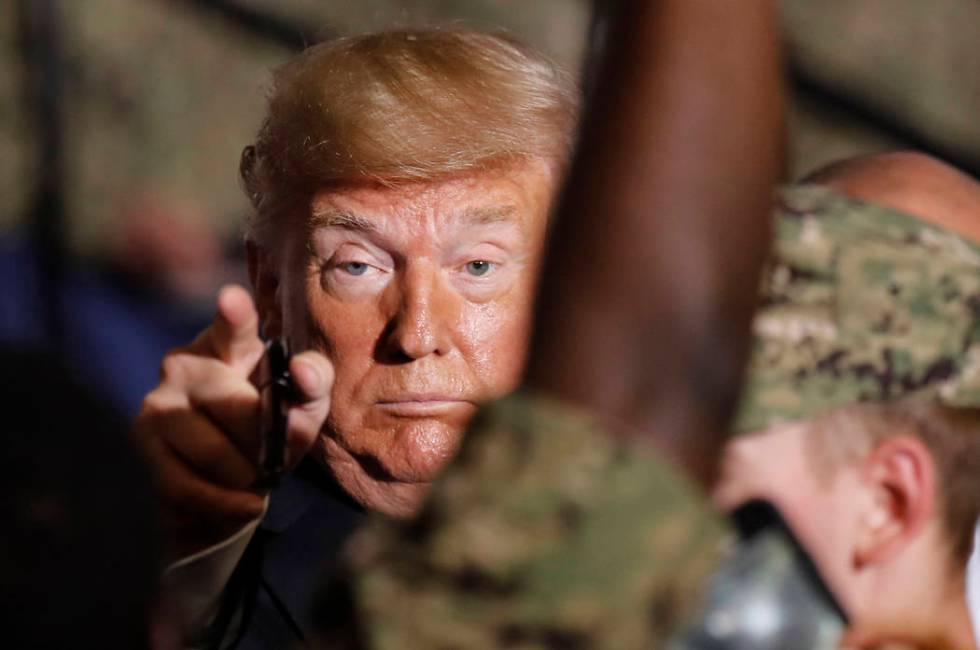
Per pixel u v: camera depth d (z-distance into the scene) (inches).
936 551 84.6
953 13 430.9
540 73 130.0
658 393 68.5
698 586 67.9
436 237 126.3
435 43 129.0
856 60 419.5
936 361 81.9
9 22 350.0
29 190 341.1
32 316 306.2
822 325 81.0
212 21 389.4
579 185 70.7
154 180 368.2
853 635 83.8
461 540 67.7
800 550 76.3
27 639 69.2
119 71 378.0
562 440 67.7
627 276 69.2
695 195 69.7
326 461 130.3
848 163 97.5
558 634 66.8
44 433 71.0
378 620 69.0
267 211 133.9
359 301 128.2
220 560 125.0
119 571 71.4
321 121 127.1
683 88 70.5
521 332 127.8
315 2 395.9
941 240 85.4
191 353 126.0
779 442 80.9
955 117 430.0
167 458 123.9
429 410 126.9
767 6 72.1
